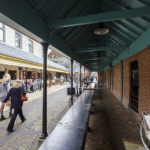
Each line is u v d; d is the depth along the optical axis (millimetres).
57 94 9711
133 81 4922
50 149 1571
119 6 3016
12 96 3576
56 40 3416
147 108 3459
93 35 5062
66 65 32344
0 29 10695
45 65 3033
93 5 3186
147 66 3443
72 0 2516
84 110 3291
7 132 3324
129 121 4199
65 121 2504
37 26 2361
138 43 4051
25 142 2850
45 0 2152
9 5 1671
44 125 3027
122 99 6477
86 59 8727
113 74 9602
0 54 5992
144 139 3010
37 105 6223
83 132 2025
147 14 2252
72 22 2584
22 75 11391
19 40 13422
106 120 4297
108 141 2965
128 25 3664
